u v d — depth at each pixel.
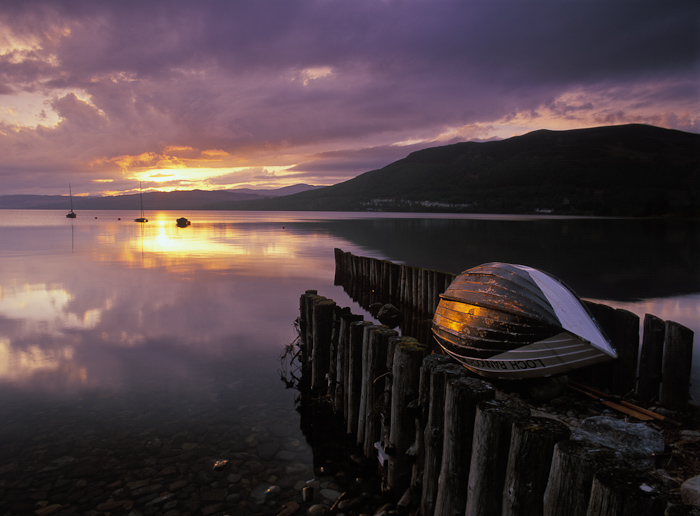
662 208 135.12
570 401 6.30
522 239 45.03
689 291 17.23
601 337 6.03
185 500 4.71
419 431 4.44
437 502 3.85
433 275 13.27
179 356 9.76
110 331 11.83
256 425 6.53
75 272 22.97
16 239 46.59
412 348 4.74
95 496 4.77
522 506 2.96
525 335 6.06
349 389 6.21
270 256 30.83
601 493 2.38
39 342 10.79
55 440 6.02
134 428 6.39
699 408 6.04
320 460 5.58
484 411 3.24
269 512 4.54
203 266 25.50
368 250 33.56
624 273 21.92
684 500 3.73
